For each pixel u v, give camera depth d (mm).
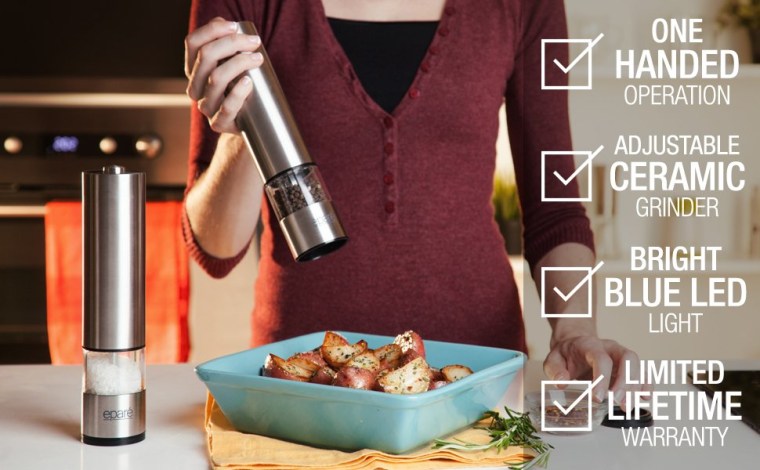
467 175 1569
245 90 1061
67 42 2602
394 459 933
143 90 2623
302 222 1039
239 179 1455
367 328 1549
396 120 1538
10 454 991
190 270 2578
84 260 1024
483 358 1151
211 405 1127
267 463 918
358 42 1574
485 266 1578
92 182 1016
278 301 1582
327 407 953
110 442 1021
